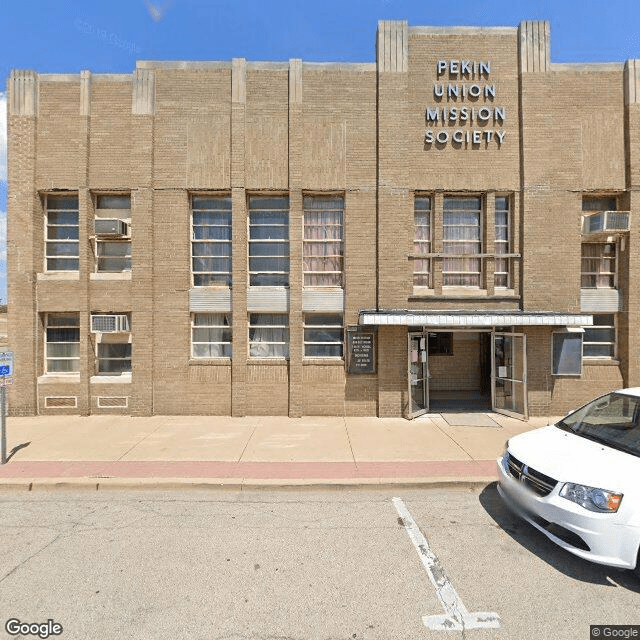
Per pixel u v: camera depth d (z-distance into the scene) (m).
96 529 4.53
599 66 9.34
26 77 9.36
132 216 9.37
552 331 9.38
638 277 9.33
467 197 9.73
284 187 9.45
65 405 9.52
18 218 9.40
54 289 9.52
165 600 3.37
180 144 9.41
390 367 9.30
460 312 9.07
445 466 6.29
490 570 3.78
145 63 9.38
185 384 9.48
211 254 9.81
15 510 5.02
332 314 9.70
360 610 3.25
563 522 3.77
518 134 9.39
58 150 9.42
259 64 9.38
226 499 5.34
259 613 3.22
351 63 9.36
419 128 9.38
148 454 6.84
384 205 9.28
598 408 5.26
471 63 9.33
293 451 7.00
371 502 5.24
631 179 9.25
